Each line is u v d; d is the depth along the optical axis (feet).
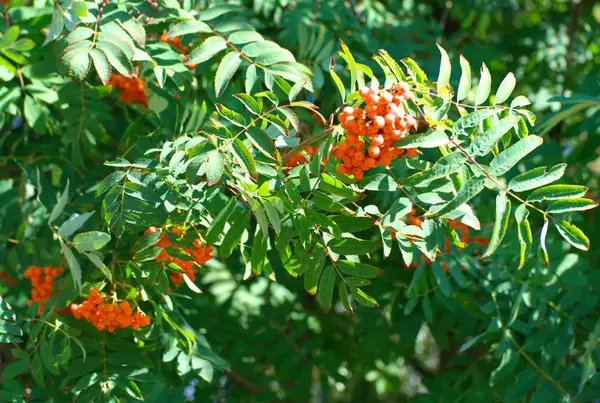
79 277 8.85
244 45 9.57
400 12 15.28
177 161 7.89
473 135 7.78
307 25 12.92
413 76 7.91
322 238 8.37
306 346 16.47
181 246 8.95
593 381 11.39
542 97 16.63
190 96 11.55
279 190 8.07
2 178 13.06
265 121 8.89
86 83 11.16
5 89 10.96
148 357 11.05
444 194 7.72
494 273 11.77
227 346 15.74
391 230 7.99
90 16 8.73
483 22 16.53
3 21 10.48
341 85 7.95
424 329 19.48
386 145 7.30
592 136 13.20
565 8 18.40
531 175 7.21
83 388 9.88
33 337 9.80
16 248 11.48
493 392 12.20
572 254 11.73
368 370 18.13
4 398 9.79
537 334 11.53
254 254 8.36
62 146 12.61
